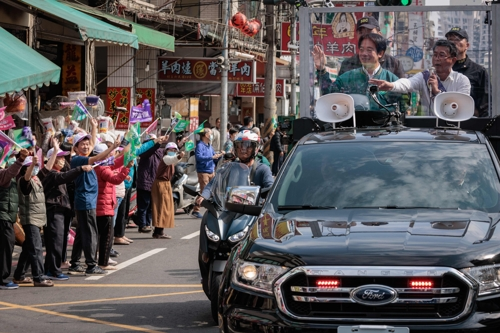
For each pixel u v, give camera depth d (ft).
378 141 31.76
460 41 50.44
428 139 31.65
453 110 37.37
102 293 48.83
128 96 109.50
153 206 73.26
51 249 53.31
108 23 91.04
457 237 24.27
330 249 23.76
